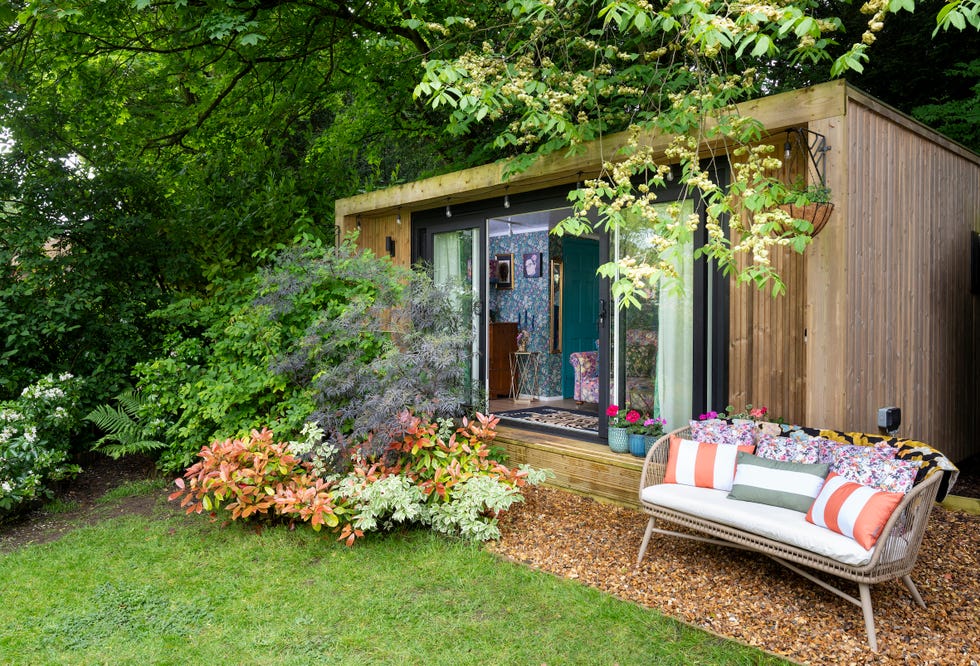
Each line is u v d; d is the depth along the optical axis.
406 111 8.38
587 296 9.04
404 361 4.29
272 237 7.39
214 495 4.19
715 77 3.74
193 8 5.81
